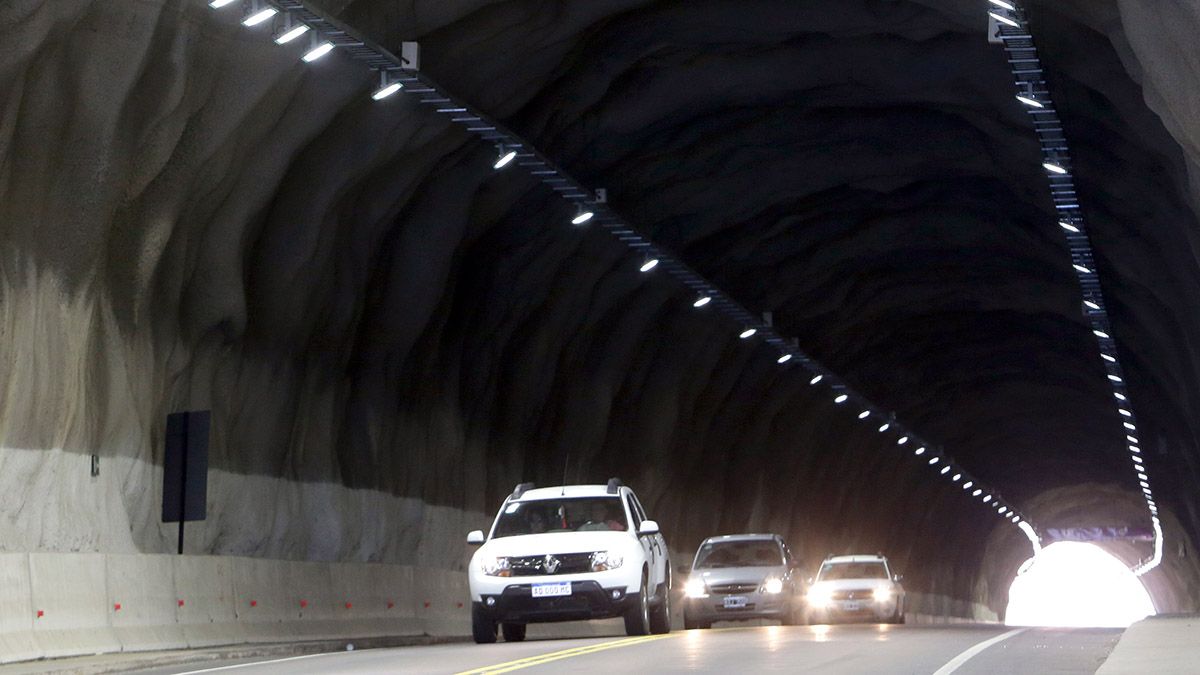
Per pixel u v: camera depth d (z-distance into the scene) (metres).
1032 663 28.77
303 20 39.91
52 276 38.34
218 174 44.06
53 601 34.53
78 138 37.88
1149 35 37.75
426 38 49.44
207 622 41.06
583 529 44.84
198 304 46.44
